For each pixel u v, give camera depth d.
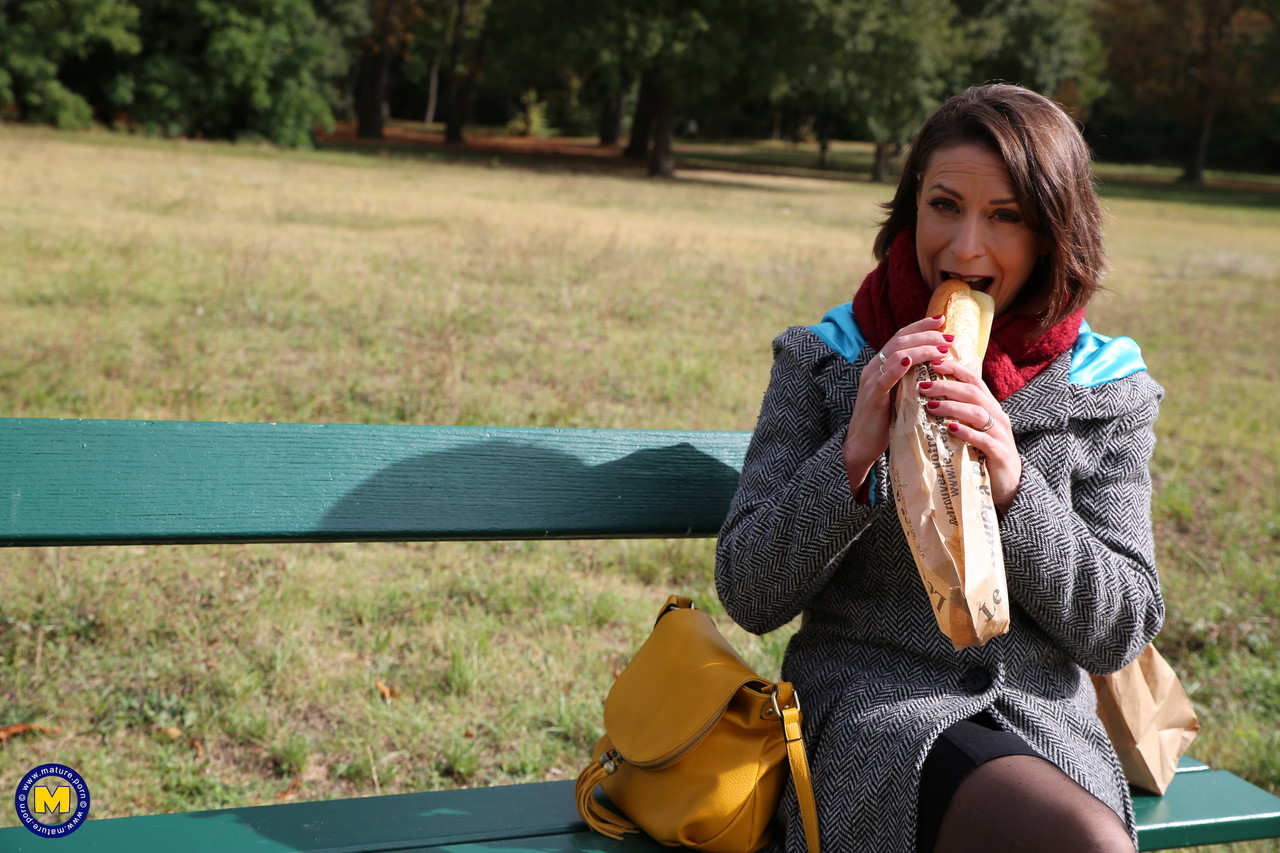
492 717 3.27
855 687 1.82
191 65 36.53
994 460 1.64
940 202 1.81
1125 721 2.07
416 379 6.60
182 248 10.88
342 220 14.88
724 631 3.91
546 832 1.83
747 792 1.72
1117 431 1.87
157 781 2.85
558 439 2.13
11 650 3.34
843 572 1.91
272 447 1.97
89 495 1.86
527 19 37.16
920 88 38.88
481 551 4.46
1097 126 69.69
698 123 75.06
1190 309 12.59
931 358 1.64
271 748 3.02
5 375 5.94
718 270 12.56
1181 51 56.91
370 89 48.56
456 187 24.31
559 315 9.15
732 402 6.91
